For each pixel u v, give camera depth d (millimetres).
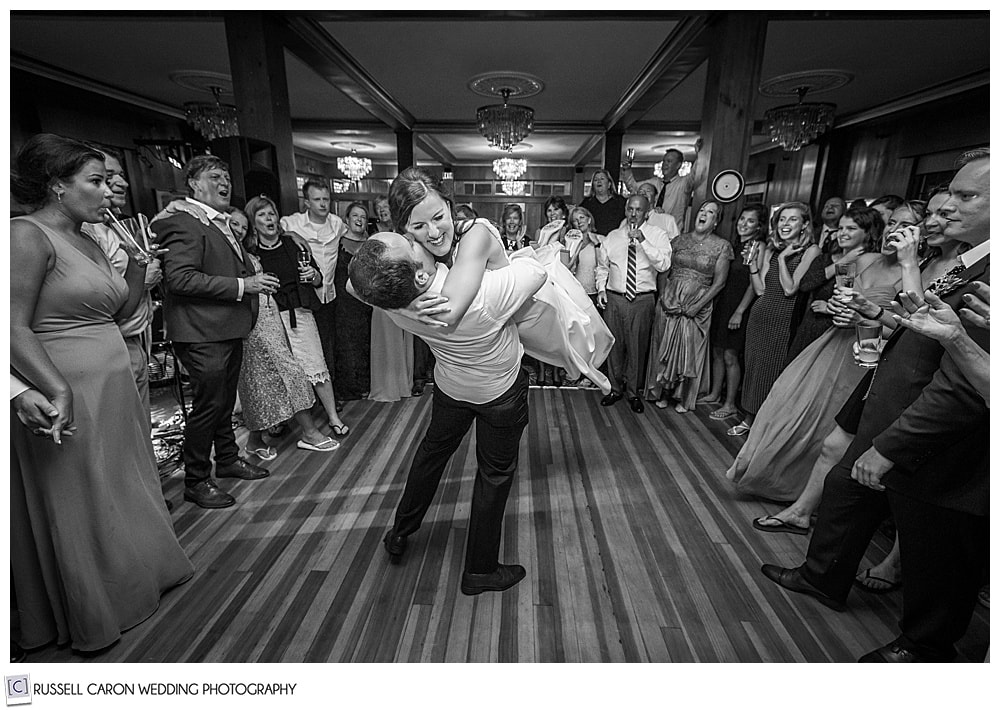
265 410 2482
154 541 1546
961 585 1208
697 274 3031
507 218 3848
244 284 1988
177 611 1563
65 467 1262
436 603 1618
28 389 1127
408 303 1206
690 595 1652
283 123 3420
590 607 1603
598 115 7145
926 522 1179
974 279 1123
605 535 1977
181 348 2025
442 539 1961
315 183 3070
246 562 1806
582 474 2467
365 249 1183
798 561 1811
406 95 6094
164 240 1893
